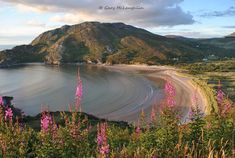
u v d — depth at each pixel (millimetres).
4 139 11477
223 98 14672
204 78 170250
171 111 13578
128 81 181625
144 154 9977
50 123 11938
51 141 11445
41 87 162000
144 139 12992
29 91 151500
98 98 133250
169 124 12781
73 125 11883
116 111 111625
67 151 11273
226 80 161375
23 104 124875
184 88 145875
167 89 14141
